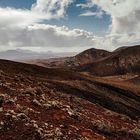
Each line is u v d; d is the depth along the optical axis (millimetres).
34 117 20562
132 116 60562
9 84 27500
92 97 63750
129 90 107062
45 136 17953
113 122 30078
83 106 33375
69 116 23609
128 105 73500
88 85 76375
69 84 67375
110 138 22531
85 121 24172
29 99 24281
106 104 63844
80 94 61500
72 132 20234
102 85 87875
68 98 33906
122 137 23797
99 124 23859
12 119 18562
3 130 17312
